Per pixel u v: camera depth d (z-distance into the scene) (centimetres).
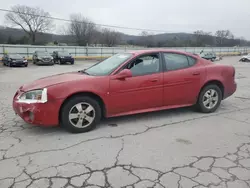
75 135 378
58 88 366
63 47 3700
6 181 249
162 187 239
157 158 300
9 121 448
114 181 249
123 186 241
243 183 245
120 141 353
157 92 432
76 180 252
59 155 309
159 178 255
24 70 1934
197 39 6631
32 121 365
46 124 366
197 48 5722
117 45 6631
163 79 434
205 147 332
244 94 718
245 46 7319
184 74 454
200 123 435
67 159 298
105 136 373
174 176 259
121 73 395
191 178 255
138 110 428
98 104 397
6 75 1493
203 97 486
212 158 299
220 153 313
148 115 483
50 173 265
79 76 409
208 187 239
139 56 426
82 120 386
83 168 276
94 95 395
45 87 365
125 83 404
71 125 380
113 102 401
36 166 280
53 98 362
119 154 311
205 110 494
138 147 332
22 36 6044
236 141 354
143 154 311
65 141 354
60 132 391
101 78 393
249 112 510
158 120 452
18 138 366
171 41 5916
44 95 359
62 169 274
